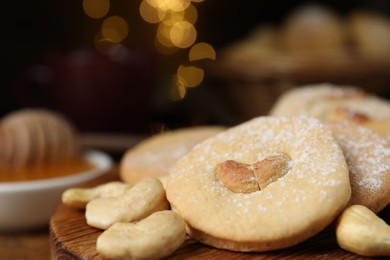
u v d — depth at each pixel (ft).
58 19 2.47
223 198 0.92
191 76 2.48
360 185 0.94
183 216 0.91
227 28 2.78
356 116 1.18
